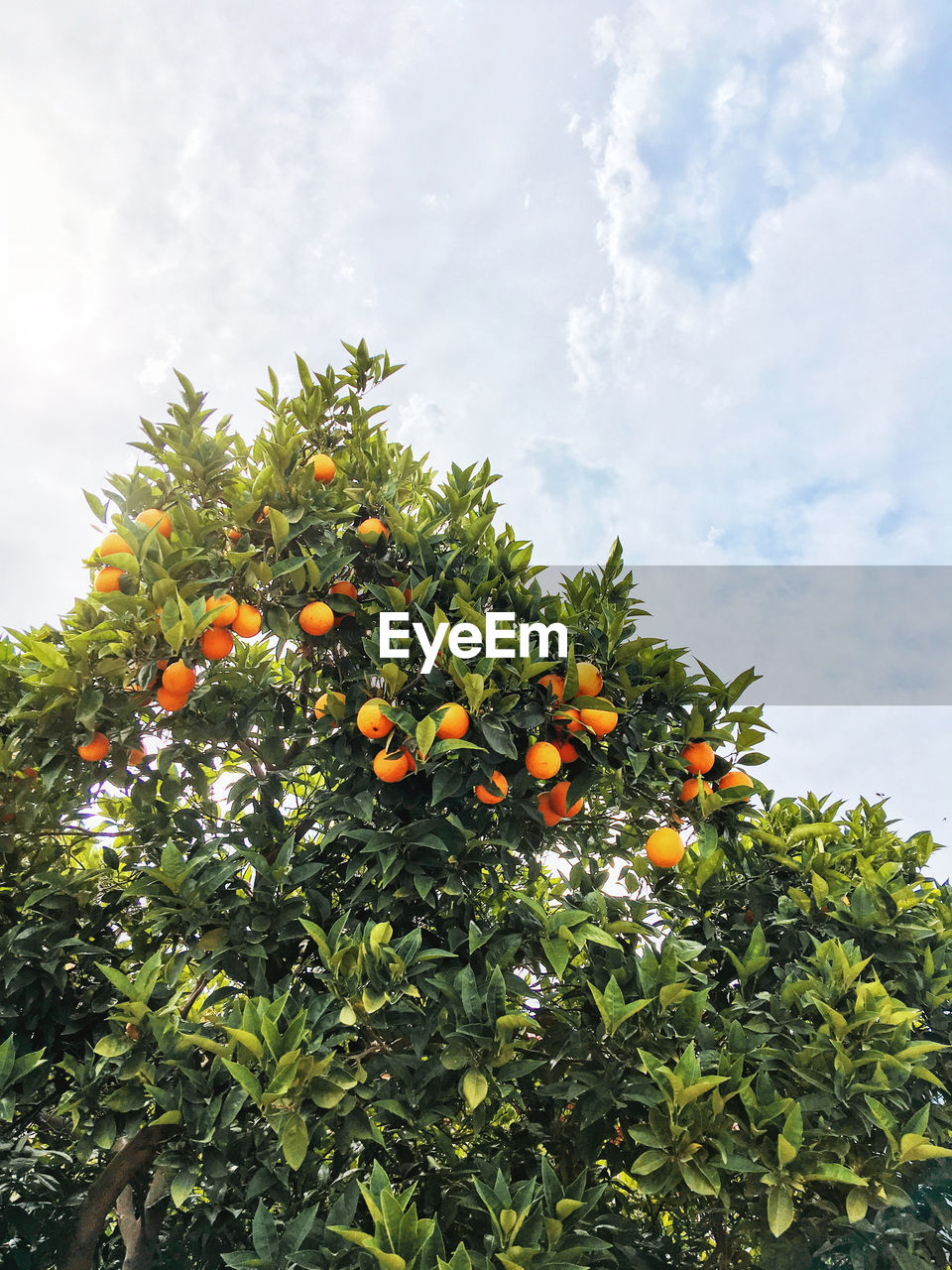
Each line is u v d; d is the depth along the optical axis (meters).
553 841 4.13
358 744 3.55
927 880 4.64
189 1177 2.79
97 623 3.19
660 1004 3.11
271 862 3.79
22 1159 3.29
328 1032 3.11
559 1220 2.50
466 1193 3.05
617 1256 3.25
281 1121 2.51
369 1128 2.74
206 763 4.09
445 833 3.33
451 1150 3.26
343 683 3.77
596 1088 3.03
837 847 4.40
